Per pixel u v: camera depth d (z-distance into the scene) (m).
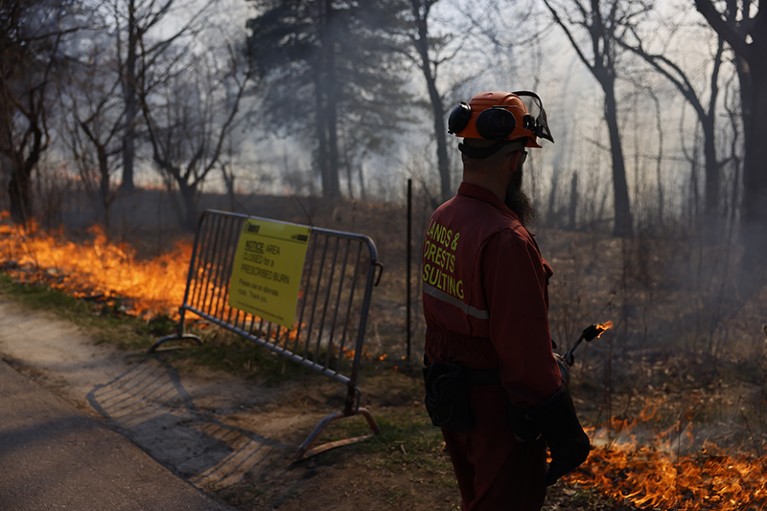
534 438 2.01
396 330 8.15
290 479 3.65
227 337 6.38
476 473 2.13
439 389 2.15
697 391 6.19
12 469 3.59
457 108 2.22
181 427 4.36
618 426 4.89
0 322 6.84
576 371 6.91
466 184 2.20
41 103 12.83
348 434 4.24
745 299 9.34
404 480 3.61
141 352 5.93
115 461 3.76
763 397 5.54
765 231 9.99
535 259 2.01
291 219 19.83
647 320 8.70
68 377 5.23
